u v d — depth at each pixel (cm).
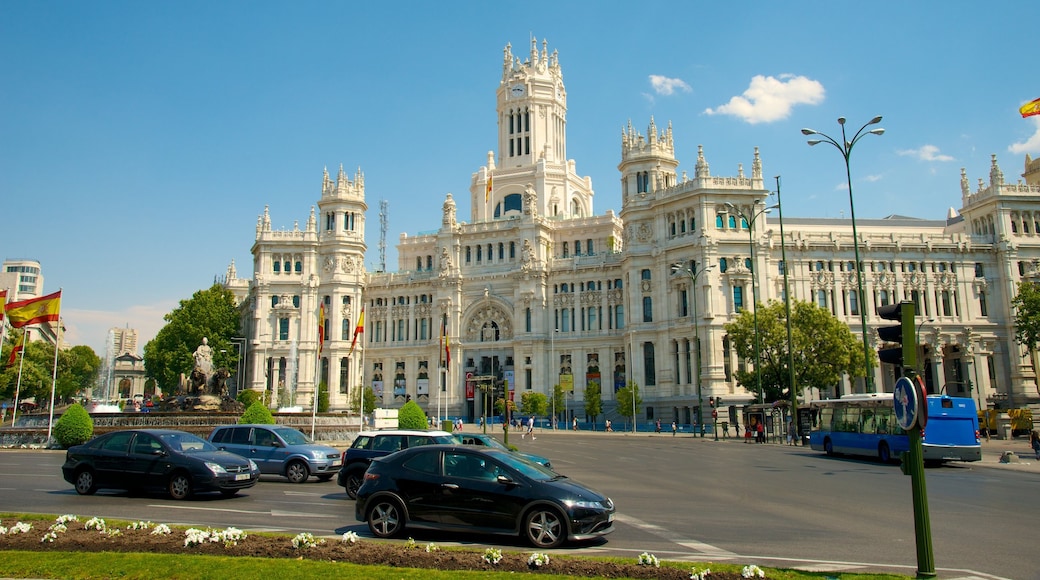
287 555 1689
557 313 12712
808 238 11162
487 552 1636
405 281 13838
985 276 11356
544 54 15400
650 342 11306
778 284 10800
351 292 13612
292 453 3578
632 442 7950
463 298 13362
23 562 1585
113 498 2842
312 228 13625
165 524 2025
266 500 2873
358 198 13950
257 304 13262
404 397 13438
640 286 11488
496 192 14650
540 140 14900
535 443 7675
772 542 2038
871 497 3056
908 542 2044
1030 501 2919
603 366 12150
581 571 1549
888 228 12731
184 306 13438
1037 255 11388
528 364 12569
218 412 6769
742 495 3145
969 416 4478
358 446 3048
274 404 12594
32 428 6297
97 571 1521
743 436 9025
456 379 13012
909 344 1550
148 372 15350
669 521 2417
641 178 11894
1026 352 10488
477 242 13525
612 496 3117
